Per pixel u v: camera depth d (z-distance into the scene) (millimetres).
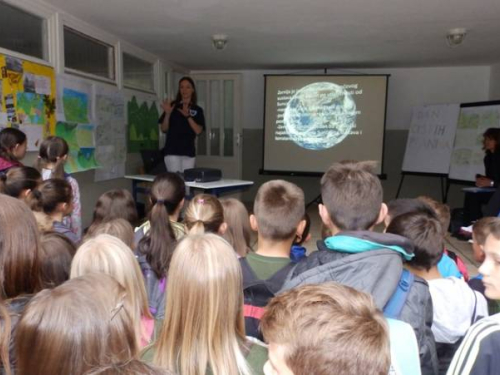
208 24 4488
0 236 1021
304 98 6996
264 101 7098
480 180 5055
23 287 1062
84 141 4543
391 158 7297
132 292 1157
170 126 5266
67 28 4215
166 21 4395
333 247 1129
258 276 1313
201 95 7555
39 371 576
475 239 1466
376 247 1086
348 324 609
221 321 913
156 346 940
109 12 4102
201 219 1811
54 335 569
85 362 571
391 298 1050
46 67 3840
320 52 5891
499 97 6512
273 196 1409
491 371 870
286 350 622
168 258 1564
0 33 3379
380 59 6383
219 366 880
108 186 5172
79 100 4410
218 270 915
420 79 7098
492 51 5746
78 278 666
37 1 3713
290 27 4566
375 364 587
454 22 4316
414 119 6934
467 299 1322
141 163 5926
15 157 2709
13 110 3430
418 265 1398
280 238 1390
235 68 7312
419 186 7250
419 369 926
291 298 688
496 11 3936
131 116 5602
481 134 6004
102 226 1732
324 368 580
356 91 6875
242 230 2004
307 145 7074
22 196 2148
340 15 4102
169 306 938
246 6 3854
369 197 1211
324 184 1277
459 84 6980
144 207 5211
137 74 5836
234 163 7535
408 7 3840
